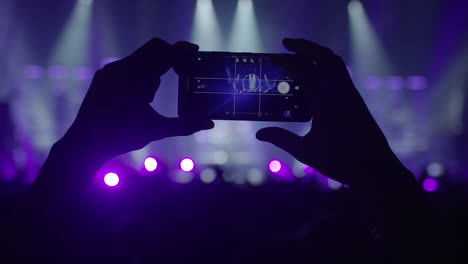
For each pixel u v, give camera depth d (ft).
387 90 56.85
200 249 15.64
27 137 50.37
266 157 51.08
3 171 42.73
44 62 55.42
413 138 55.93
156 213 13.26
